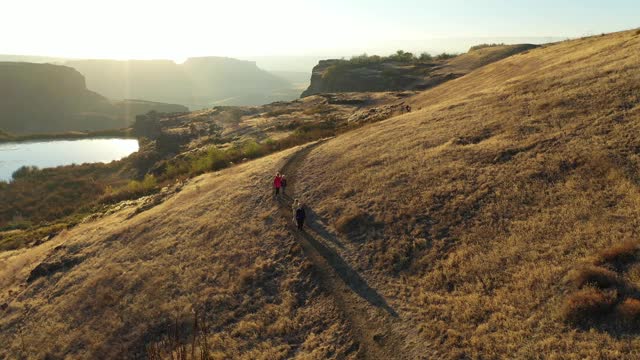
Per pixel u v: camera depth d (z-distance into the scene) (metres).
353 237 23.00
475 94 43.47
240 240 26.36
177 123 132.88
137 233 33.28
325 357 15.81
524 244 17.64
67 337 22.86
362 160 32.62
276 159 41.91
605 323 12.92
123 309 23.31
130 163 96.06
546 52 59.00
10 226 60.94
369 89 136.88
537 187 21.08
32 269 33.09
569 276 15.04
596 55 39.94
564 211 18.66
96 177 90.00
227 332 19.09
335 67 170.12
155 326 21.06
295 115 96.56
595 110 26.81
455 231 20.30
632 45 38.09
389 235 21.84
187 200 38.16
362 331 16.45
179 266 25.56
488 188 22.47
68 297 26.77
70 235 40.78
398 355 14.80
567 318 13.56
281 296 20.33
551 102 30.80
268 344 17.62
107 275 27.34
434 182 25.05
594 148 22.31
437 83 109.12
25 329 25.30
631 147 21.12
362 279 19.59
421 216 22.27
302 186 31.88
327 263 21.45
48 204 73.44
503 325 14.40
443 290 17.19
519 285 15.74
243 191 34.53
